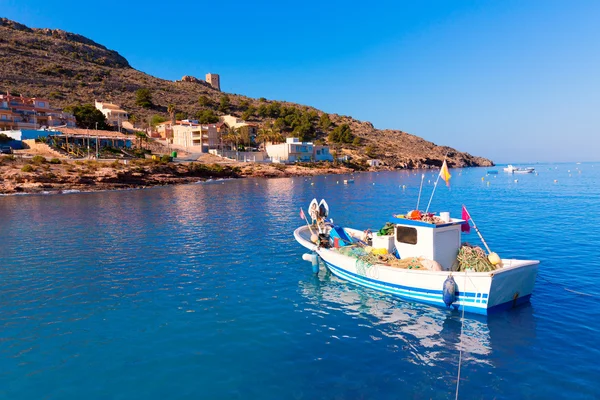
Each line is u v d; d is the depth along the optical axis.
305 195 53.41
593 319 12.09
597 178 94.19
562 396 8.42
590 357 9.94
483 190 61.06
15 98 99.69
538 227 27.09
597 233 24.58
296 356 10.23
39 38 186.62
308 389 8.78
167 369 9.69
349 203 44.34
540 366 9.58
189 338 11.30
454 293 12.59
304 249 21.95
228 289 15.47
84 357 10.32
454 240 14.41
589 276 16.06
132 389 8.90
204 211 37.78
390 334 11.41
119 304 13.98
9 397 8.66
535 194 53.03
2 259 20.42
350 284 15.91
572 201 43.53
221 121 148.38
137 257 20.55
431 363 9.80
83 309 13.57
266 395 8.59
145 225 30.11
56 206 42.44
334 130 161.38
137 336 11.48
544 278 15.93
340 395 8.54
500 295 12.34
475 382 8.96
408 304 13.60
